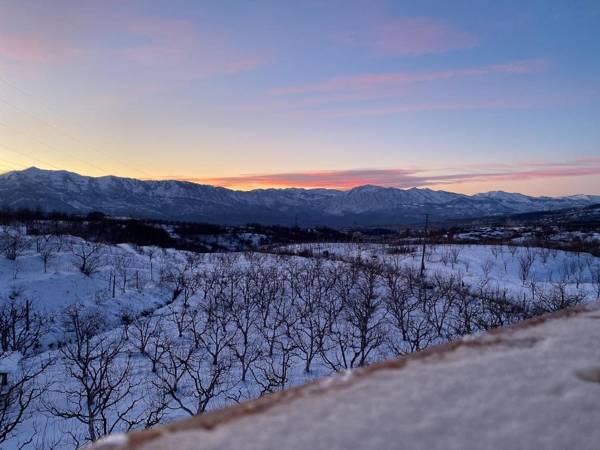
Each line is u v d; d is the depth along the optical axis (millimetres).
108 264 46281
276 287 38469
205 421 1216
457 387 1356
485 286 37625
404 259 55594
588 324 1910
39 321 28797
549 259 52094
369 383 1431
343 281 41062
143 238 74812
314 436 1073
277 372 23609
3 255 40281
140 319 34156
